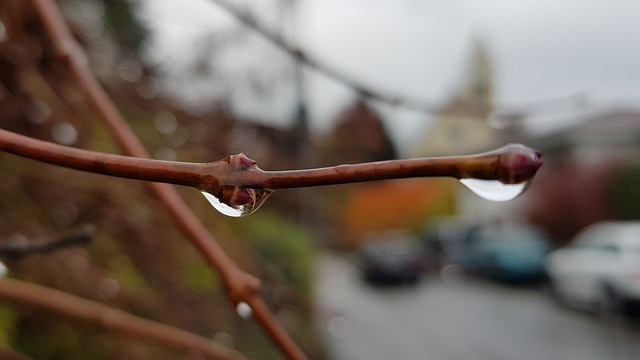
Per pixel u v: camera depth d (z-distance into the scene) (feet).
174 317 1.02
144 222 0.96
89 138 0.91
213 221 1.13
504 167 0.18
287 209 2.17
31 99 0.86
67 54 0.45
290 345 0.37
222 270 0.39
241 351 1.36
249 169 0.20
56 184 0.90
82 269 0.83
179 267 1.06
